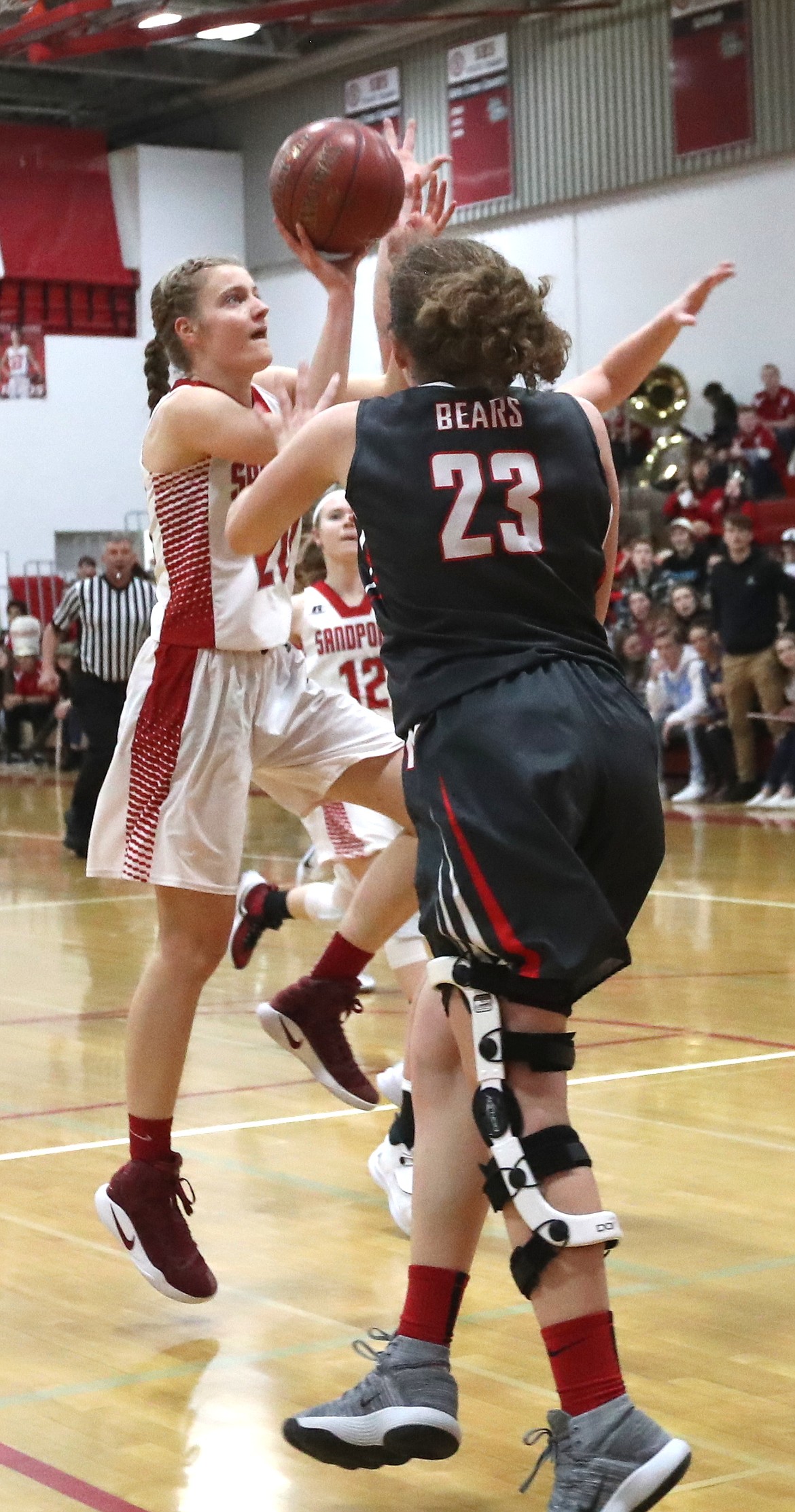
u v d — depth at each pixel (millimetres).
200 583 4453
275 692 4605
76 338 30047
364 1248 4852
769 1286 4492
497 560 3143
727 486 20766
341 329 4219
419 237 4145
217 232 30406
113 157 30297
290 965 9852
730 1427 3602
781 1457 3451
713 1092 6625
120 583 14633
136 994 4426
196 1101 6613
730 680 18062
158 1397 3807
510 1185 2955
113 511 30609
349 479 3221
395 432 3209
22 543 29859
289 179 4180
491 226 26359
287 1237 4953
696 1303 4363
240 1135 6090
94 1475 3396
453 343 3205
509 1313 4332
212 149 30531
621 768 3113
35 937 10953
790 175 22438
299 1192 5391
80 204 29938
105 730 14914
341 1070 5133
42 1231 5047
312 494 3379
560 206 25281
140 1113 4348
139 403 30719
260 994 8945
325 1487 3357
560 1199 2957
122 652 14641
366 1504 3287
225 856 4438
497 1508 3283
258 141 29953
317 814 7387
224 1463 3459
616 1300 4395
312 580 8094
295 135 4238
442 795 3051
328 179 4133
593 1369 2939
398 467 3176
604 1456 2900
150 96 30266
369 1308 4367
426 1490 3352
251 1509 3256
